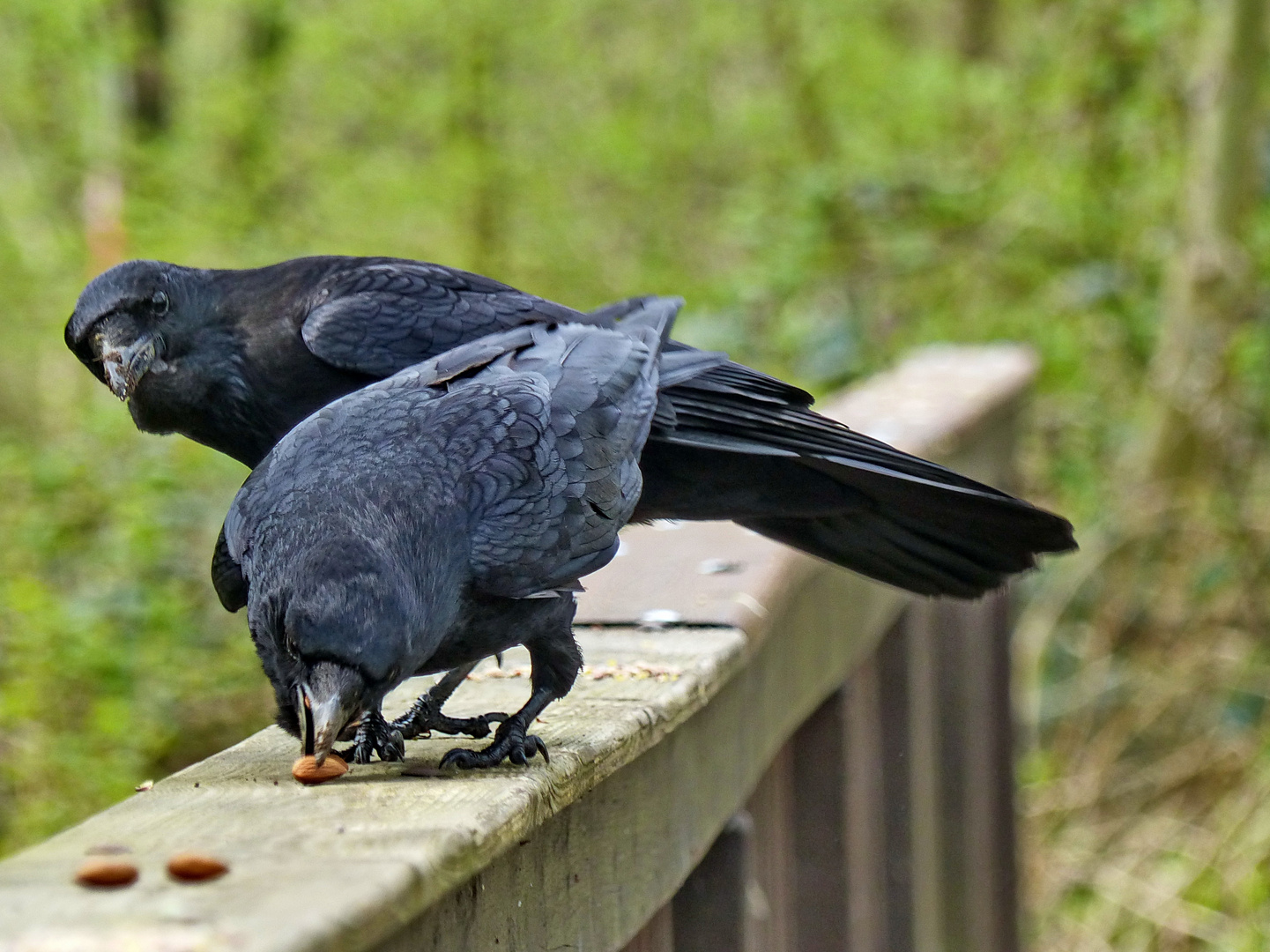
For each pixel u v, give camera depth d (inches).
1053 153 795.4
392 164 842.8
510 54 853.8
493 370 199.3
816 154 898.7
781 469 244.2
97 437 552.4
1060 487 742.5
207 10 821.9
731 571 249.9
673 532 282.2
